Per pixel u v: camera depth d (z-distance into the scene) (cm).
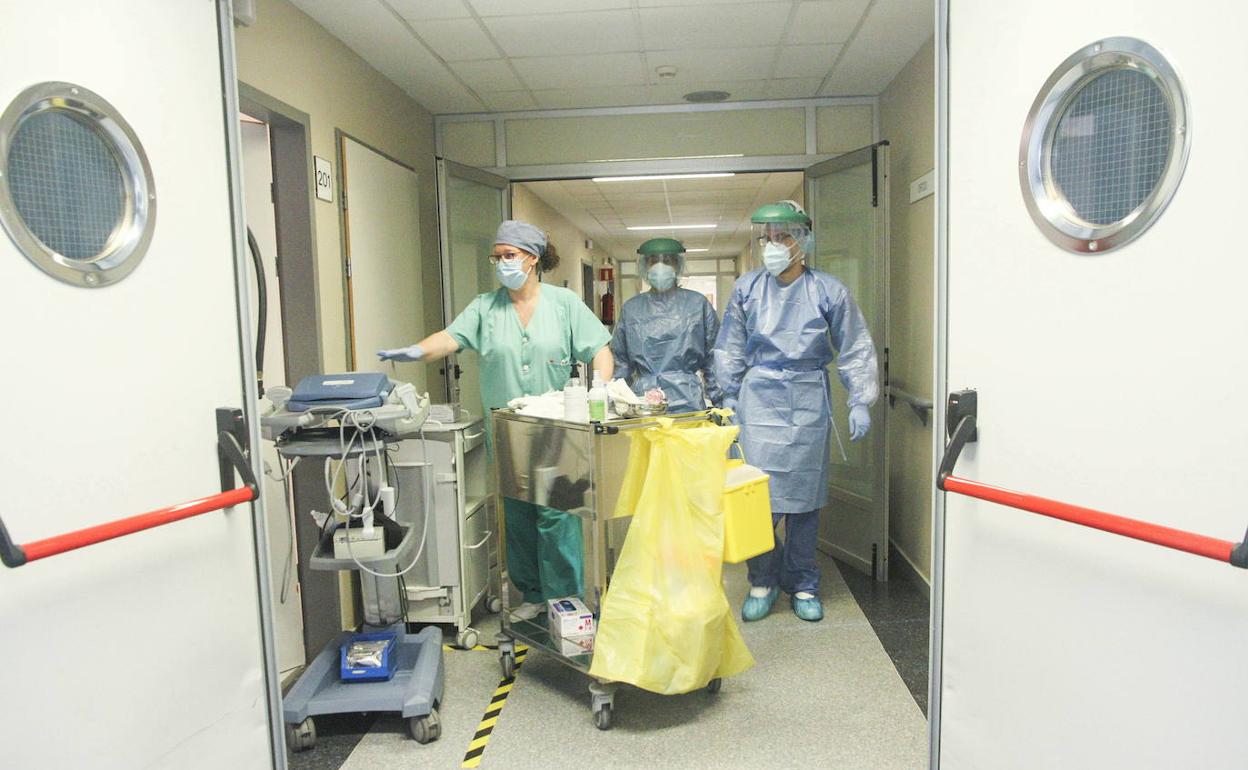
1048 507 106
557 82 341
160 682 123
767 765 182
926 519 299
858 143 374
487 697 221
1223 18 88
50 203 108
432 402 360
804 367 271
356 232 282
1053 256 112
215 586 136
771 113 377
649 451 201
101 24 114
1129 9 99
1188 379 93
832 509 357
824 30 284
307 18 253
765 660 241
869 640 256
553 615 217
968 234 131
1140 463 100
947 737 142
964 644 136
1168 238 95
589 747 192
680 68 326
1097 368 106
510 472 228
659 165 384
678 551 191
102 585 113
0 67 99
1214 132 90
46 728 104
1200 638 94
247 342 145
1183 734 96
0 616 98
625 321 375
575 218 793
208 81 136
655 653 187
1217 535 91
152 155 123
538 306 264
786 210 265
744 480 206
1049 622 116
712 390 384
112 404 115
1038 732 118
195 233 132
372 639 217
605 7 259
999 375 124
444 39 282
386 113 326
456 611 255
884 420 309
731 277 1432
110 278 115
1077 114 109
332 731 203
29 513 102
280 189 247
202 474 133
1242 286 87
